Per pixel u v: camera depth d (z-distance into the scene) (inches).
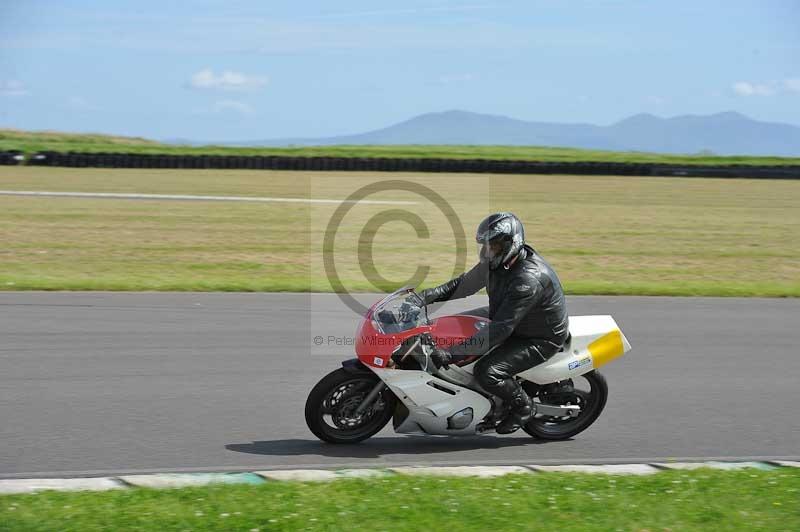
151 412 485.1
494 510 336.5
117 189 2080.5
